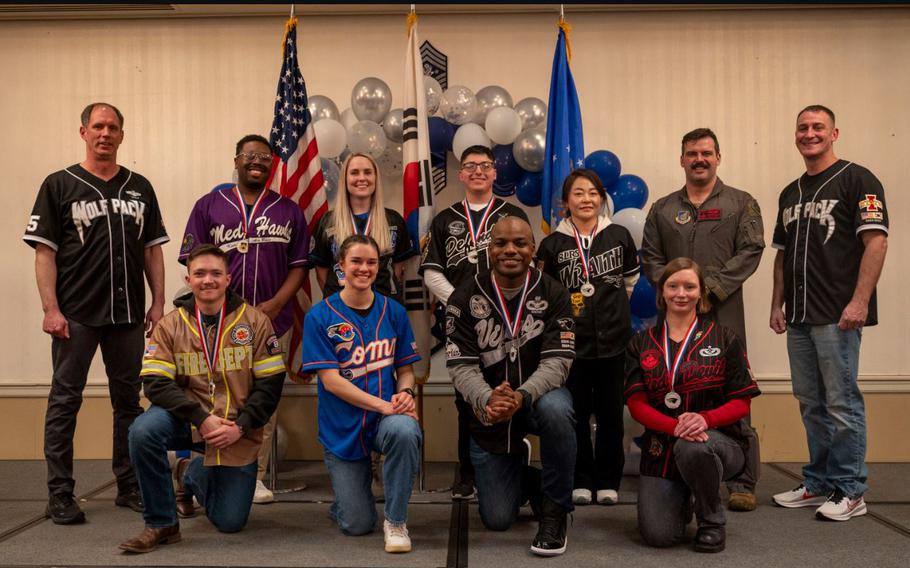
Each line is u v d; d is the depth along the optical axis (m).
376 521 3.25
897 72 4.77
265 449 3.79
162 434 3.00
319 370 3.16
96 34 4.88
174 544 3.05
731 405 3.01
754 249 3.70
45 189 3.50
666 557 2.89
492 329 3.17
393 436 2.97
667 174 4.82
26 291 4.86
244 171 3.84
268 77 4.85
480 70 4.81
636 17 4.83
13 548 2.99
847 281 3.50
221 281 3.14
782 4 4.69
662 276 3.20
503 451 3.14
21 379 4.85
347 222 3.79
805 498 3.64
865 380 4.73
